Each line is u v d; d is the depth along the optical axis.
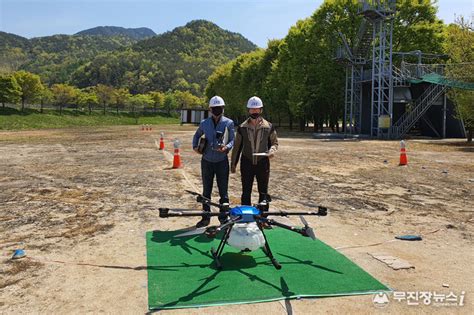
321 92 40.75
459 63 28.44
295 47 42.09
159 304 3.97
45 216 7.55
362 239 6.19
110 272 4.84
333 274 4.74
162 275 4.70
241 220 4.95
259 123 6.54
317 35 40.00
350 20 38.00
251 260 5.21
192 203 8.59
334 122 45.28
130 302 4.07
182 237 6.21
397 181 11.76
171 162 15.94
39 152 20.61
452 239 6.24
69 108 87.81
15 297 4.20
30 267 5.01
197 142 6.77
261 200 6.73
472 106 27.12
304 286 4.40
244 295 4.17
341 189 10.43
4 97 68.62
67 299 4.14
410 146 24.95
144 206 8.34
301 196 9.45
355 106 39.81
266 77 52.53
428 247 5.84
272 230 6.55
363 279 4.60
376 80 34.66
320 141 30.02
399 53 32.81
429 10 37.03
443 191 10.25
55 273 4.82
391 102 32.69
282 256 5.35
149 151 20.91
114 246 5.80
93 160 16.78
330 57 39.22
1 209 8.11
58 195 9.48
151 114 106.19
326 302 4.07
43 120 70.75
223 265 5.02
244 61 67.00
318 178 12.24
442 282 4.60
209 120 6.70
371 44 36.88
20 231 6.58
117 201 8.83
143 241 6.04
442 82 29.36
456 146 24.89
